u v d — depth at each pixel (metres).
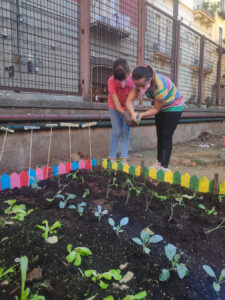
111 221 1.67
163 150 3.32
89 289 1.19
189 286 1.27
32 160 4.03
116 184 2.57
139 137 6.09
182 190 2.65
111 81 3.41
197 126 8.45
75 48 6.45
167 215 2.04
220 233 1.82
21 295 1.08
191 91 9.71
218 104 10.23
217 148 6.55
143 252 1.50
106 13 7.04
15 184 2.53
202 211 2.18
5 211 1.88
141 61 6.29
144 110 6.09
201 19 18.05
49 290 1.15
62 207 1.99
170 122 3.20
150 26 7.72
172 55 7.44
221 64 10.48
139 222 1.87
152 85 2.91
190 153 5.61
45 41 6.35
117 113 3.68
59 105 4.37
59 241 1.52
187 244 1.64
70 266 1.32
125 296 1.17
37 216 1.85
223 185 2.52
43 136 4.13
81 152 4.77
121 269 1.35
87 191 2.37
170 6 13.66
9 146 3.70
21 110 3.92
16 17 5.45
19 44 5.62
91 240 1.58
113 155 3.80
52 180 2.68
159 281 1.28
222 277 1.27
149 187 2.68
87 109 4.88
